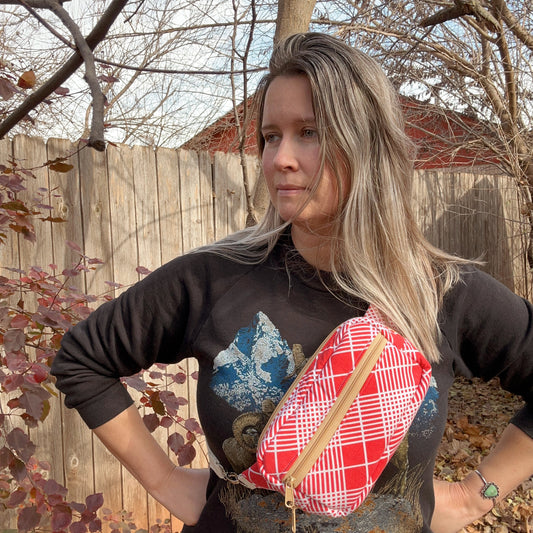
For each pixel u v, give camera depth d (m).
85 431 2.79
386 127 1.11
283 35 2.08
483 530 3.25
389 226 1.12
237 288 1.17
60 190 2.64
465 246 5.41
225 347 1.12
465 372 1.23
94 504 1.93
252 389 1.09
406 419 1.01
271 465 0.96
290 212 1.12
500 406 4.95
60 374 1.23
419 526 1.15
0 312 1.82
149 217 2.94
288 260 1.20
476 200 5.43
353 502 0.98
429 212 5.07
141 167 2.91
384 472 1.10
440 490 1.39
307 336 1.12
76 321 2.09
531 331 1.18
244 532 1.12
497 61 4.60
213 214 3.18
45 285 2.08
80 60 1.58
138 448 1.28
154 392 2.06
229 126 5.47
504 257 5.79
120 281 2.86
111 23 1.51
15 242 2.54
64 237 2.67
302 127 1.09
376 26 3.97
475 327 1.19
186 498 1.30
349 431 0.98
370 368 1.00
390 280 1.14
